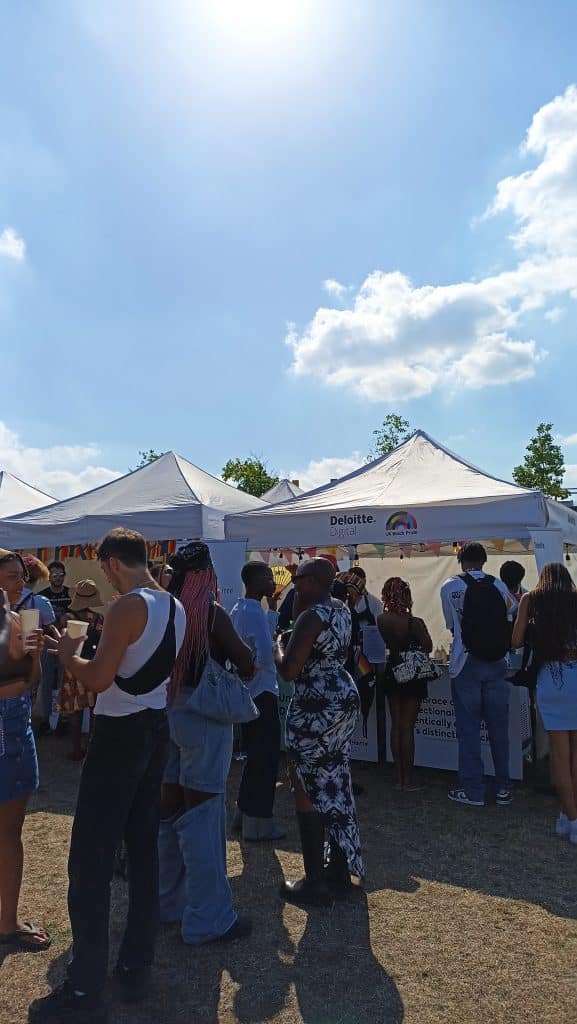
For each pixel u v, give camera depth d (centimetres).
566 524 673
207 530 841
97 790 266
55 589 832
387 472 762
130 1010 282
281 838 473
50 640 273
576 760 462
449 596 552
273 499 1423
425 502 613
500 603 539
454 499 604
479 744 541
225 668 356
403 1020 274
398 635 564
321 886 371
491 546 1020
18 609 358
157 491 917
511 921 353
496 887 392
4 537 865
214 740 332
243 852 449
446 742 619
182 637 284
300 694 370
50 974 305
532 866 421
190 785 332
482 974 305
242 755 696
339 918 357
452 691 553
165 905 352
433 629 1098
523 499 576
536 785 570
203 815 333
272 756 473
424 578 1114
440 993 292
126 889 393
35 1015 267
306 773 369
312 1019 275
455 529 597
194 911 333
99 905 266
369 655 657
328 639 362
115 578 287
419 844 457
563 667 460
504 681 543
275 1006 284
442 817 510
